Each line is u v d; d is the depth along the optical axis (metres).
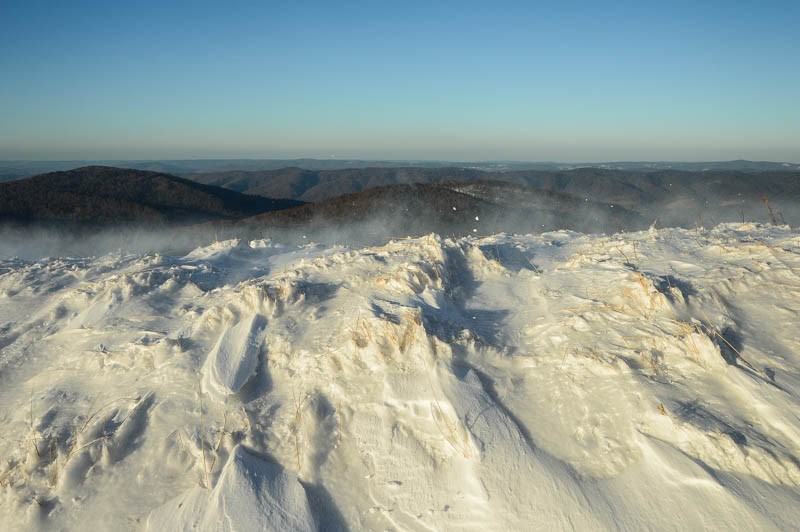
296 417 5.71
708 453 4.54
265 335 7.04
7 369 7.59
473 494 4.73
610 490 4.55
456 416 5.30
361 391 5.90
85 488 5.32
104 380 6.89
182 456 5.48
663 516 4.25
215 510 4.76
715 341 5.70
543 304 7.60
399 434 5.42
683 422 4.76
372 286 8.11
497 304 7.89
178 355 6.90
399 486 5.00
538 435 5.20
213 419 5.83
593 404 5.36
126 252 13.59
